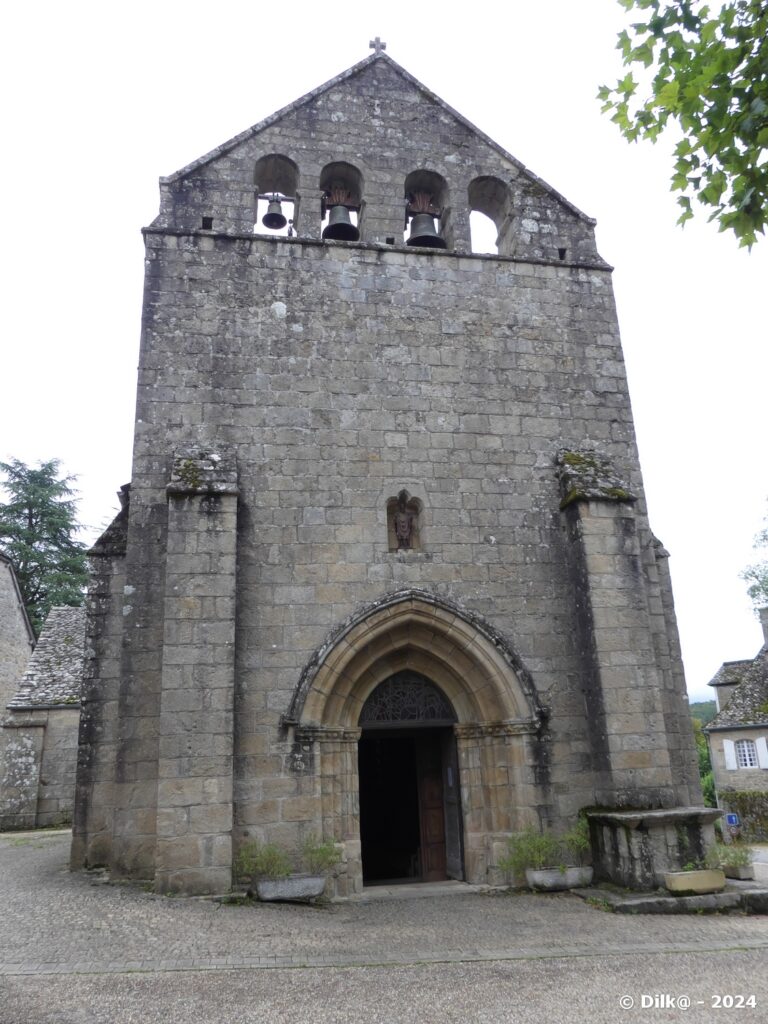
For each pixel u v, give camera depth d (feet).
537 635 40.29
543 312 46.21
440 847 42.24
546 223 48.67
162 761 33.55
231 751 34.17
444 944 26.96
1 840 65.05
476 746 39.78
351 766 38.01
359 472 40.91
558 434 44.24
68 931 27.02
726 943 27.09
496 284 46.09
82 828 38.83
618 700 37.93
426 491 41.50
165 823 32.96
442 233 48.75
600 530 40.55
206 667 34.91
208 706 34.45
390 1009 20.40
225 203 44.39
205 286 42.24
